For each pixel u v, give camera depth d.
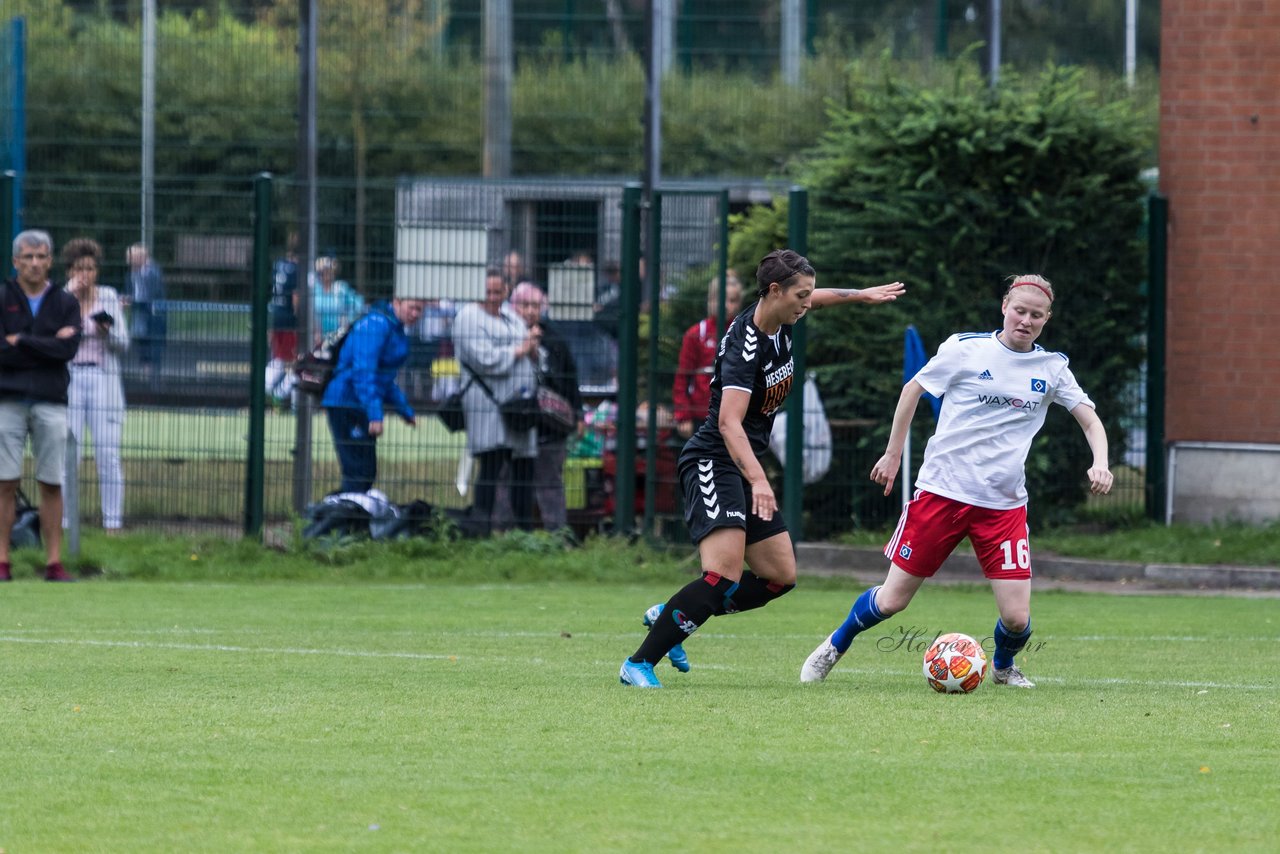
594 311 48.44
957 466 25.25
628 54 113.00
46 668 27.92
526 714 22.66
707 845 15.44
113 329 48.66
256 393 48.38
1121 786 17.98
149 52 107.06
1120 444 51.16
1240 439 50.94
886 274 50.28
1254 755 19.77
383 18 108.25
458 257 48.12
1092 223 50.50
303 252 48.31
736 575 25.41
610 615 38.00
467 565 46.81
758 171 103.31
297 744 20.33
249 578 45.72
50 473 43.66
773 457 50.38
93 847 15.37
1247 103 50.78
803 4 109.50
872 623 26.05
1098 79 77.06
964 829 16.08
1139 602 41.47
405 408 48.22
